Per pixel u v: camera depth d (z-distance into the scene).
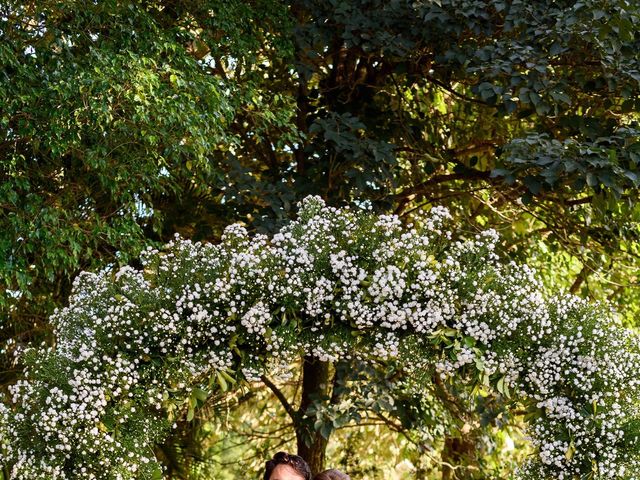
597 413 4.74
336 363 6.28
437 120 7.78
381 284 4.56
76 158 5.76
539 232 8.13
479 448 8.05
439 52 6.47
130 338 4.69
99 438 4.51
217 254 4.80
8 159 5.48
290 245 4.81
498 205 8.02
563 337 4.74
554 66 6.30
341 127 6.35
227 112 5.68
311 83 7.71
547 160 5.53
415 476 8.78
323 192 6.51
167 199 6.97
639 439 4.70
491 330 4.72
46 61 5.26
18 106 5.14
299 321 4.72
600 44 5.64
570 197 7.23
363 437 9.47
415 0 6.00
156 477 4.68
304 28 6.39
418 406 6.63
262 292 4.68
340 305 4.67
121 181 5.73
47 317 6.77
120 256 5.63
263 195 6.17
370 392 6.37
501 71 5.92
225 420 8.79
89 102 5.17
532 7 5.89
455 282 4.70
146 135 5.38
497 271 4.81
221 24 6.05
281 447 9.21
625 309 8.28
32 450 4.55
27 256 5.87
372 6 6.50
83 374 4.52
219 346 4.74
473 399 6.61
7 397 6.80
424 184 7.27
